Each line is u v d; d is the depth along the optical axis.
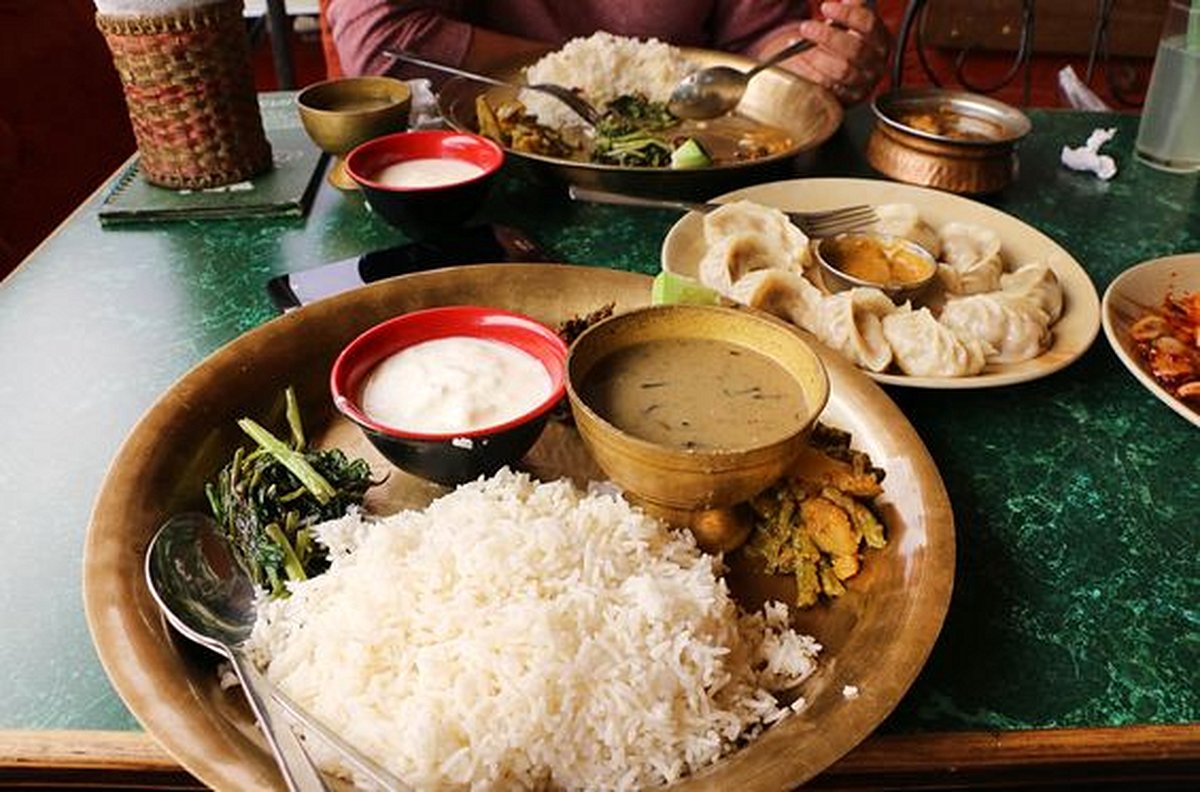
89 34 3.24
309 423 1.28
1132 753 0.86
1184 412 1.23
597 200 1.67
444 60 2.45
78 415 1.26
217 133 1.77
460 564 0.94
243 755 0.78
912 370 1.35
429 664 0.86
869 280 1.50
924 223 1.65
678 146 2.00
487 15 2.78
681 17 2.74
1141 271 1.51
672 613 0.90
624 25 2.76
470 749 0.81
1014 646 0.97
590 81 2.24
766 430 1.05
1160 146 2.06
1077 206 1.91
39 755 0.83
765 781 0.75
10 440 1.21
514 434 1.10
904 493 1.10
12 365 1.36
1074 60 5.62
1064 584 1.05
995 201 1.91
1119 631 0.99
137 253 1.67
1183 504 1.17
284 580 1.02
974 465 1.23
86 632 0.95
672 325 1.18
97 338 1.43
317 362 1.32
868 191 1.78
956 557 1.06
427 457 1.09
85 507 1.10
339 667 0.88
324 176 1.94
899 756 0.86
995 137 1.97
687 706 0.87
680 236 1.62
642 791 0.79
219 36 1.70
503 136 1.99
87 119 3.18
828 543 1.03
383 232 1.74
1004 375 1.31
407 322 1.24
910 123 2.01
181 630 0.90
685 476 0.98
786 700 0.92
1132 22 5.52
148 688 0.82
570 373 1.06
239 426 1.22
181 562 0.99
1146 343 1.41
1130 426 1.31
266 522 1.06
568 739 0.83
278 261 1.65
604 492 1.13
